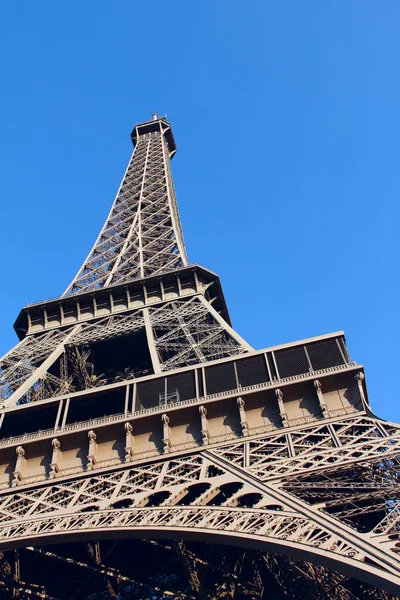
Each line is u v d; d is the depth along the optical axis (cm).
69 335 7081
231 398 4131
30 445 4225
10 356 6712
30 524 3403
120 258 9300
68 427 4316
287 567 3578
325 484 3172
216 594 3806
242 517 2991
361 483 3091
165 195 11731
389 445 3381
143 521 3155
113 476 3891
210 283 7644
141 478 3828
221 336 5922
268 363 4375
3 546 3238
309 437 3834
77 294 7644
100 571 3884
